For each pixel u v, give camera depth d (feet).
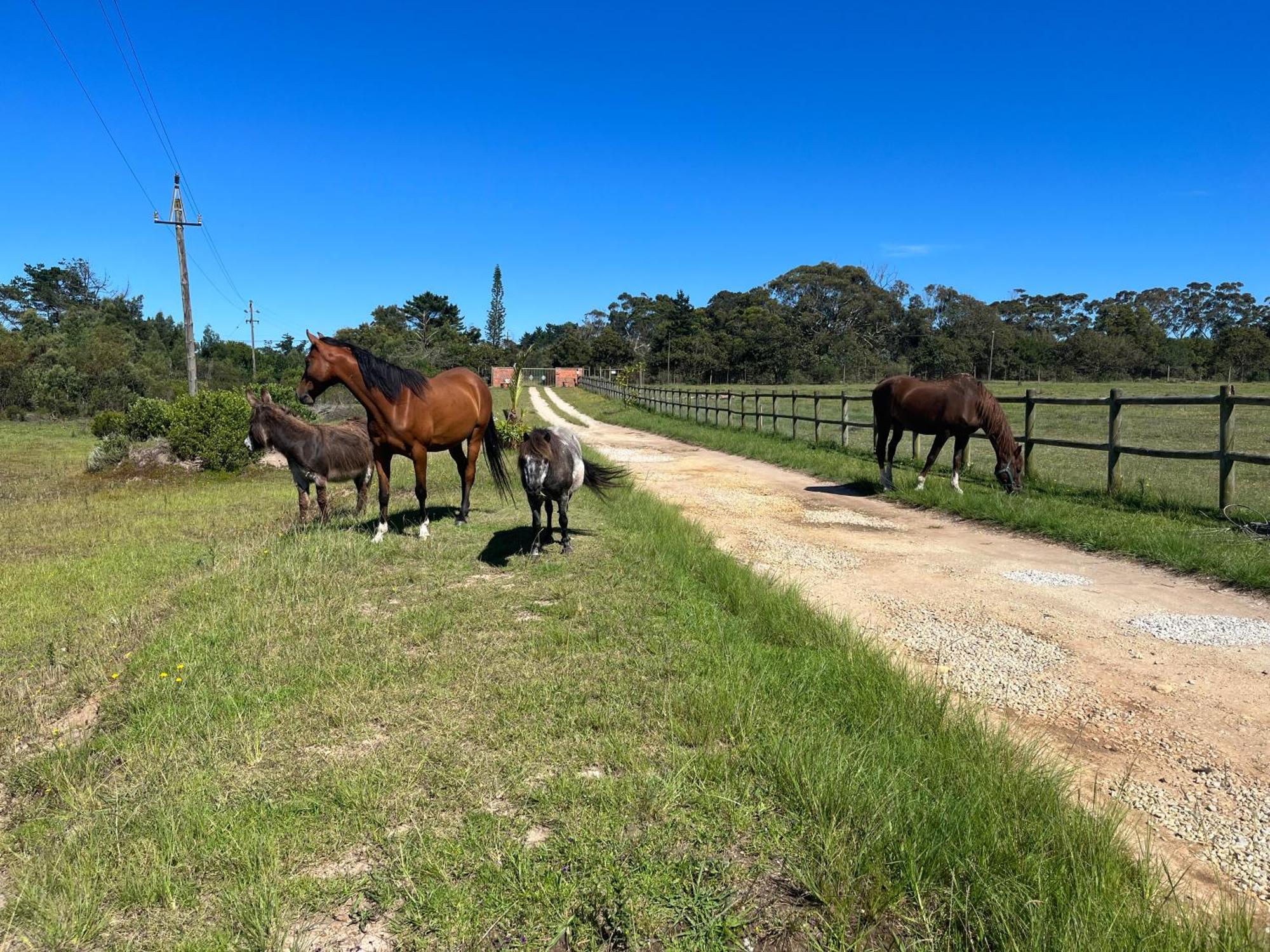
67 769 11.03
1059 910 7.34
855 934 7.37
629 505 31.35
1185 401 27.63
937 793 9.42
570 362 278.67
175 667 14.46
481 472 44.01
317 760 10.83
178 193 80.48
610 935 7.39
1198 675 14.38
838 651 14.76
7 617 20.01
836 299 286.05
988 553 24.71
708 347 261.44
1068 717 12.87
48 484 49.03
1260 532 23.75
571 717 11.76
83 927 7.61
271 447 28.50
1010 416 95.04
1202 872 8.72
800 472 46.85
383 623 16.89
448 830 8.96
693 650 14.74
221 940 7.33
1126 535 24.20
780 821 8.96
